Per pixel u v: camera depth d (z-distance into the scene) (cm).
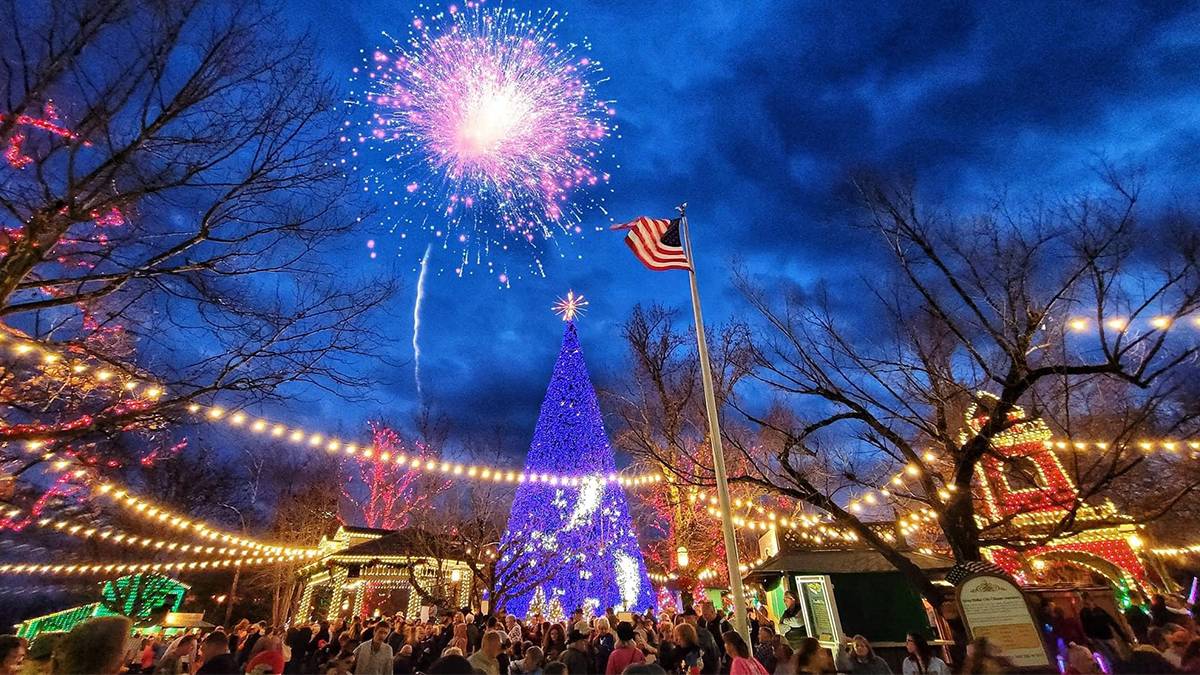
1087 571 2044
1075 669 825
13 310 669
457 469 1504
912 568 1145
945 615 1064
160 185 712
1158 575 2283
